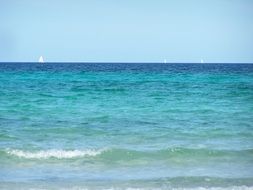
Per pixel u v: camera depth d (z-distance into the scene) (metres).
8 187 20.25
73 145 28.36
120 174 22.75
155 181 21.50
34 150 26.72
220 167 24.17
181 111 42.69
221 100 50.97
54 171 23.17
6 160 24.94
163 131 33.03
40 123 35.47
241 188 20.45
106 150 26.38
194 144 29.08
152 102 48.84
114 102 48.53
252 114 40.94
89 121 36.75
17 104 45.72
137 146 28.39
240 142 29.84
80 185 20.77
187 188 20.41
